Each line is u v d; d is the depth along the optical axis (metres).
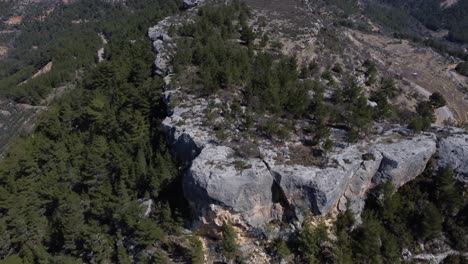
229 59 66.12
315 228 40.16
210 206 40.06
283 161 41.34
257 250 41.03
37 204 49.53
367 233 40.12
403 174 43.00
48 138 62.88
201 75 60.16
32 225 47.00
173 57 68.06
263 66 65.44
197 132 46.38
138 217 42.97
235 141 44.62
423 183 44.72
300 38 90.50
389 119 53.00
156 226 42.94
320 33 97.12
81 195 48.78
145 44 82.94
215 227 41.53
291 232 40.88
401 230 42.56
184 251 41.66
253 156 42.00
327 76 74.06
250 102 52.34
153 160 48.53
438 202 43.66
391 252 40.59
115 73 74.25
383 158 42.31
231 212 40.25
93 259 43.12
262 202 40.75
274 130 44.97
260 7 107.50
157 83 60.88
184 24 85.94
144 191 46.72
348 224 41.75
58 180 51.25
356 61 95.31
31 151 55.66
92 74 89.06
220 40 76.75
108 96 69.31
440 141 45.53
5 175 51.53
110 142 54.16
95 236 43.50
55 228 47.00
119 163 49.47
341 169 40.31
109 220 46.00
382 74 99.31
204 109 51.84
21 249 45.81
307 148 43.91
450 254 42.44
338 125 49.47
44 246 47.09
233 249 40.34
